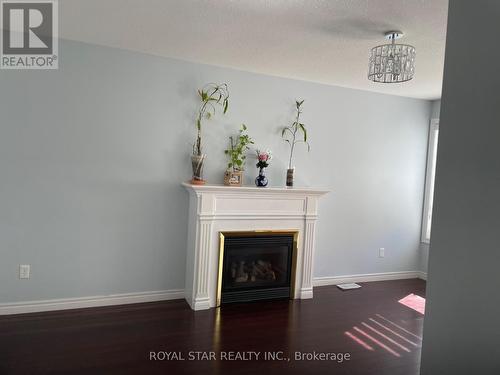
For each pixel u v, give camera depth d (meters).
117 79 3.48
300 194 4.03
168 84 3.67
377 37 2.85
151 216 3.71
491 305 1.49
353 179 4.67
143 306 3.65
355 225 4.74
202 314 3.55
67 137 3.35
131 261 3.67
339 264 4.70
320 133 4.43
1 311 3.26
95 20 2.80
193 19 2.69
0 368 2.47
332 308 3.87
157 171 3.70
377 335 3.26
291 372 2.61
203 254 3.64
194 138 3.82
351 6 2.35
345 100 4.54
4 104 3.14
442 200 1.68
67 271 3.45
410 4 2.29
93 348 2.80
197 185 3.54
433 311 1.72
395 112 4.86
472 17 1.57
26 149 3.23
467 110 1.58
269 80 4.11
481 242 1.52
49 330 3.04
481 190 1.52
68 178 3.38
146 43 3.28
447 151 1.66
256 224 3.88
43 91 3.24
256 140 4.10
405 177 5.00
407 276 5.14
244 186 4.00
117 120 3.51
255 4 2.40
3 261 3.23
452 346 1.63
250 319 3.49
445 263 1.66
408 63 2.70
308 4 2.36
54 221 3.36
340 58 3.42
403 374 2.64
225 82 3.90
